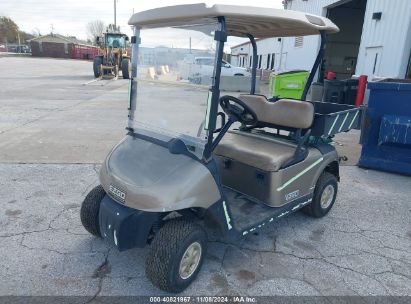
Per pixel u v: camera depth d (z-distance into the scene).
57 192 4.01
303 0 16.28
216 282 2.63
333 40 17.75
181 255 2.36
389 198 4.25
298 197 3.27
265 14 2.49
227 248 3.07
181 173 2.34
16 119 7.84
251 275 2.73
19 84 15.62
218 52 2.31
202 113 2.40
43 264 2.74
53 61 42.16
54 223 3.34
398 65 9.07
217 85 2.35
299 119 3.27
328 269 2.85
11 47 71.19
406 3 8.74
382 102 4.96
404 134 4.77
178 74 2.55
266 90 15.50
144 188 2.30
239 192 3.26
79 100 11.16
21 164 4.88
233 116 2.63
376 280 2.74
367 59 10.59
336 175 3.77
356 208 3.96
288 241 3.23
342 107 3.93
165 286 2.37
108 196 2.56
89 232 3.03
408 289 2.65
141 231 2.37
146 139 2.72
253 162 3.06
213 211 2.45
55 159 5.14
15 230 3.20
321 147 3.51
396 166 5.01
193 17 2.34
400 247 3.21
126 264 2.79
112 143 6.09
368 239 3.32
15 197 3.85
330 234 3.39
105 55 19.67
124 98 11.84
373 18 10.09
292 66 17.92
